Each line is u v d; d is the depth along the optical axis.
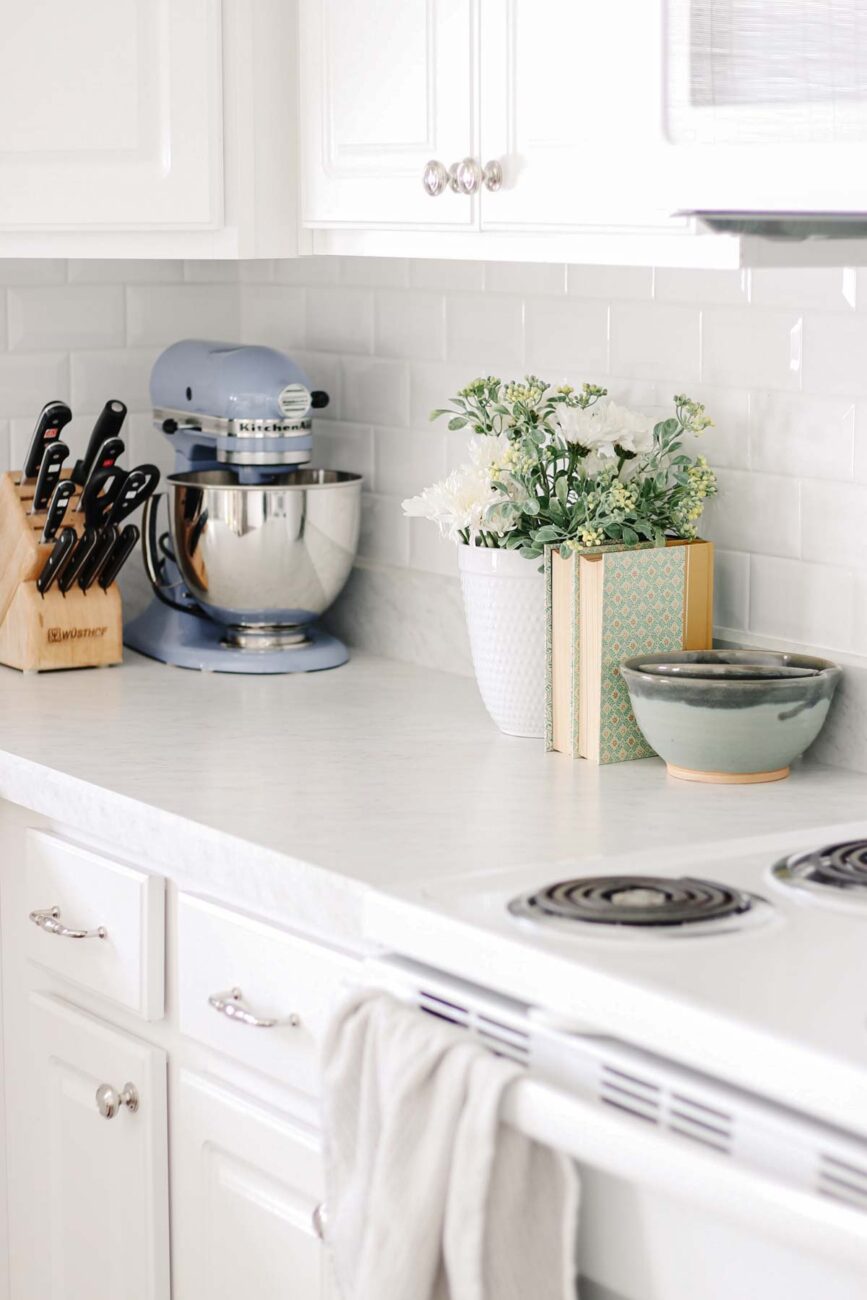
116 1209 1.90
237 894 1.65
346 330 2.56
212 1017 1.74
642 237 1.67
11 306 2.54
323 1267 1.64
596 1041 1.25
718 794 1.80
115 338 2.64
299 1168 1.66
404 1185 1.29
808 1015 1.15
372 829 1.67
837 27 1.25
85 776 1.87
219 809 1.74
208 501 2.33
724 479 2.03
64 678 2.37
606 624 1.90
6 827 2.03
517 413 2.01
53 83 2.12
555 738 1.98
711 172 1.36
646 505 1.95
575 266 2.18
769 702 1.79
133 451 2.69
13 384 2.56
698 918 1.33
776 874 1.45
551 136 1.73
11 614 2.40
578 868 1.50
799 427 1.93
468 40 1.82
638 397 2.12
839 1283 1.09
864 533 1.88
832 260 1.48
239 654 2.40
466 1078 1.27
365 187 2.01
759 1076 1.12
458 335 2.37
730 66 1.33
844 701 1.89
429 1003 1.39
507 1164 1.26
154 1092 1.83
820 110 1.28
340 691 2.30
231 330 2.75
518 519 1.98
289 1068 1.65
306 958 1.61
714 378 2.02
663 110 1.38
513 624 2.00
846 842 1.55
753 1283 1.15
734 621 2.04
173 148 2.12
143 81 2.12
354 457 2.58
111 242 2.18
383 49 1.94
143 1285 1.87
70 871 1.91
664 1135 1.15
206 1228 1.79
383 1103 1.33
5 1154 2.10
